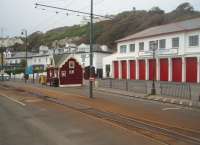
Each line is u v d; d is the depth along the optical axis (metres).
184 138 11.17
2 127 13.79
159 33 61.41
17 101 25.88
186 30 55.78
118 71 74.75
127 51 71.38
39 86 52.12
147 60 65.06
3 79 82.19
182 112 19.05
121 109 20.11
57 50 107.88
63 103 23.89
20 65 120.50
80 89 43.56
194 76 54.62
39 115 17.44
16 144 10.48
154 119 15.80
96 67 84.75
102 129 12.98
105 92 36.94
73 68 54.00
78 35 143.38
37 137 11.52
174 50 58.19
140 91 35.38
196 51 54.28
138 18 117.44
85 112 18.48
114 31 113.81
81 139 11.08
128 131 12.49
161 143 10.38
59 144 10.35
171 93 31.23
